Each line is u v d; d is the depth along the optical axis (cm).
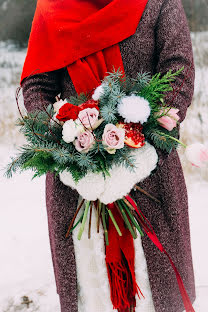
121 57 145
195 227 283
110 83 128
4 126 485
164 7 146
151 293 153
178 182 156
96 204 145
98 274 152
